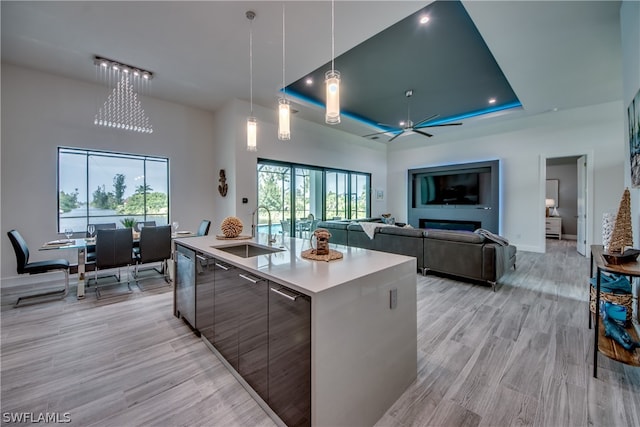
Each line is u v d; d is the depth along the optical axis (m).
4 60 3.64
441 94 5.09
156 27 2.96
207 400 1.65
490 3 2.51
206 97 4.98
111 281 4.08
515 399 1.62
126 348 2.22
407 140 8.38
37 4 2.59
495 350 2.14
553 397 1.63
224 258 1.91
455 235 3.75
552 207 8.70
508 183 6.44
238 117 5.09
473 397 1.65
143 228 3.75
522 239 6.25
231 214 5.16
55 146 4.05
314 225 6.48
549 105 5.28
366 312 1.44
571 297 3.27
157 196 5.13
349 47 3.31
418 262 4.14
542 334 2.38
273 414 1.49
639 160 2.14
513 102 5.58
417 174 8.18
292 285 1.29
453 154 7.43
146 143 4.89
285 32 3.02
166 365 2.00
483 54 3.67
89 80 4.23
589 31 2.92
